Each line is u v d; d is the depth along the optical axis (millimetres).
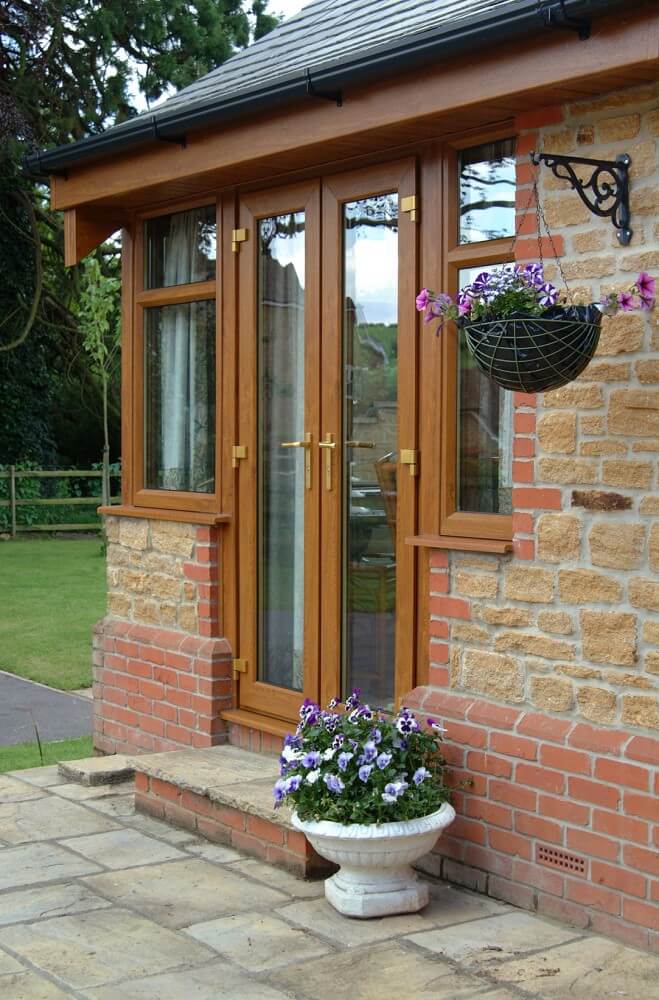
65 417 24094
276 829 4738
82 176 6066
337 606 5289
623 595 3984
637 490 3939
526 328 3645
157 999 3572
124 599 6629
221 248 5918
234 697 5941
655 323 3869
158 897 4422
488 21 3781
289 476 5668
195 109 5035
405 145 4832
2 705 8352
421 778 4211
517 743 4281
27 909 4305
